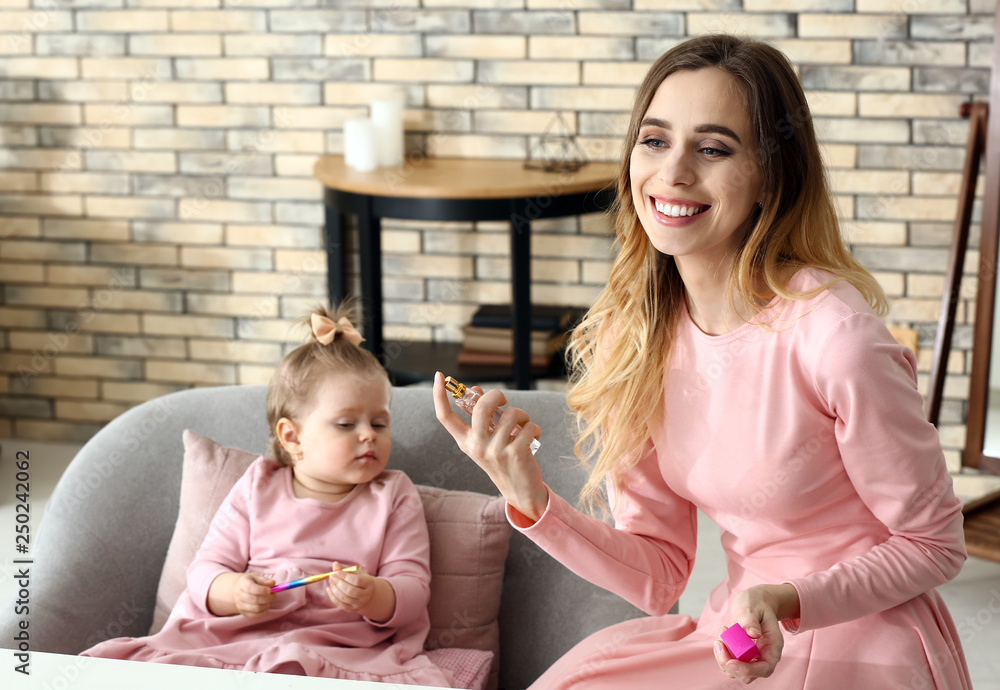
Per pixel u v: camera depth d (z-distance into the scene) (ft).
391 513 4.96
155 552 5.23
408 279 10.46
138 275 10.89
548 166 9.48
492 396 3.85
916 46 9.02
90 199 10.77
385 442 5.08
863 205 9.46
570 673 3.96
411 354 10.12
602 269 10.05
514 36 9.69
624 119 9.67
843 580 3.45
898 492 3.48
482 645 4.88
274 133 10.33
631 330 4.16
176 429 5.44
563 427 5.13
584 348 4.62
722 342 3.88
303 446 5.03
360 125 9.27
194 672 3.40
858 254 9.56
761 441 3.73
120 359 11.11
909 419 3.44
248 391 5.59
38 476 10.34
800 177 3.73
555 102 9.78
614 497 4.48
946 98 9.08
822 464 3.67
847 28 9.10
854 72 9.18
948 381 9.58
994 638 7.42
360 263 9.38
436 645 4.89
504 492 3.98
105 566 5.01
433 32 9.82
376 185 8.77
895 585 3.47
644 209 3.80
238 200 10.55
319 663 4.25
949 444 9.67
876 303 3.92
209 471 5.16
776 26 9.23
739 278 3.75
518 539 5.13
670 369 4.09
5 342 11.23
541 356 9.53
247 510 5.01
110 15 10.28
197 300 10.85
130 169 10.64
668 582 4.34
